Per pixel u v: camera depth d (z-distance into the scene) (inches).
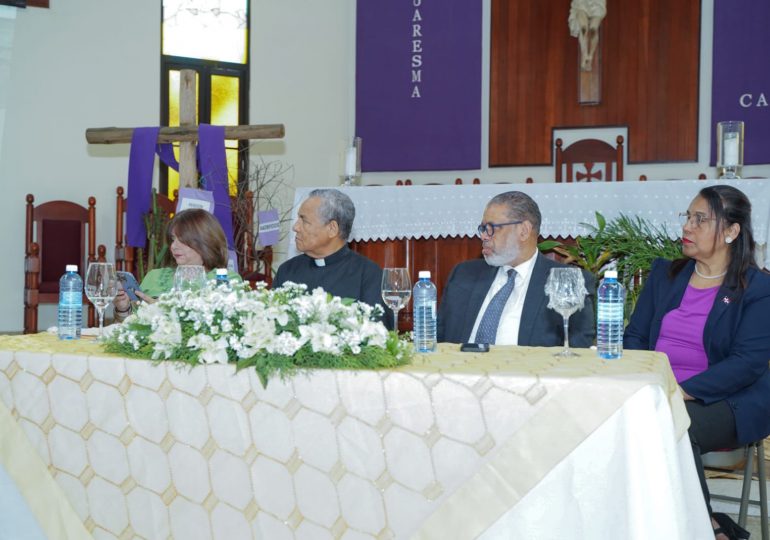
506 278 112.7
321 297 75.2
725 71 299.4
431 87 323.6
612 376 67.0
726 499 114.9
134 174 211.8
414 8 324.5
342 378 71.6
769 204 143.3
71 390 80.6
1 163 264.4
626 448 64.4
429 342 85.4
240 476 74.9
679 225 148.7
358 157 198.2
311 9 322.7
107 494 79.7
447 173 324.2
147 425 77.9
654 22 308.2
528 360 77.6
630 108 310.8
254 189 306.8
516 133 320.5
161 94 295.3
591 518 65.4
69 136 275.7
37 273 247.3
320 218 129.0
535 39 319.0
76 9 277.3
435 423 69.1
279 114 315.9
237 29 309.6
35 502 81.7
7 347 86.7
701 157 303.9
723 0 299.7
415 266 169.5
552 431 66.2
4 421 82.8
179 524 77.3
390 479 70.4
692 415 96.4
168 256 231.3
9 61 265.6
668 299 110.3
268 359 72.2
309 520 72.9
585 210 154.5
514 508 67.0
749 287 102.2
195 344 74.9
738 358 98.9
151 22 291.0
